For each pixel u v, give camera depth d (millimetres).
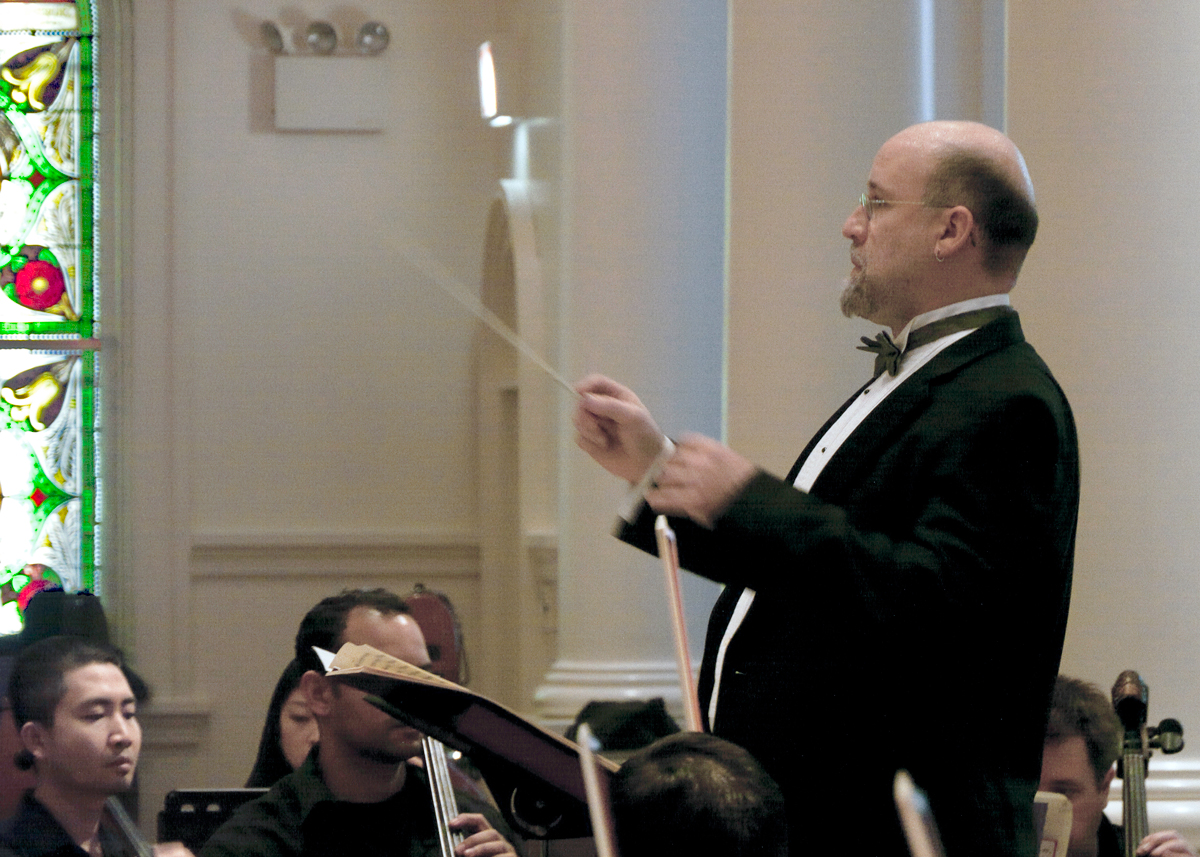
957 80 10117
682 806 2846
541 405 16391
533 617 16609
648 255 11734
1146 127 8336
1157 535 8203
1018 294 8438
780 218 9750
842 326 9727
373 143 20109
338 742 5785
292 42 19938
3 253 20078
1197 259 8297
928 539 4629
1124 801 6426
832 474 5156
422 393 20047
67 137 20219
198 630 19531
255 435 19781
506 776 4254
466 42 20219
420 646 6477
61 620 11680
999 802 4801
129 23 19734
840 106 9758
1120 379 8258
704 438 4754
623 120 11836
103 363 19781
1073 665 8242
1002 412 4836
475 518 20031
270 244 19922
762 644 5176
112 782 5332
